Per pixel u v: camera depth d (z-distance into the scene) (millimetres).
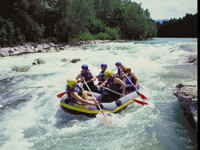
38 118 4172
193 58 9039
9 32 18297
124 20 40688
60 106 4516
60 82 6926
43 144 3195
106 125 3758
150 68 8547
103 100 4660
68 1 24891
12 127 3783
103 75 5020
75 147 3074
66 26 24688
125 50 14000
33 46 18922
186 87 4098
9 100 5234
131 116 4117
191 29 62344
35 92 5836
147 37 46469
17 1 20859
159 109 4352
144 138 3227
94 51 14867
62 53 14594
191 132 3320
